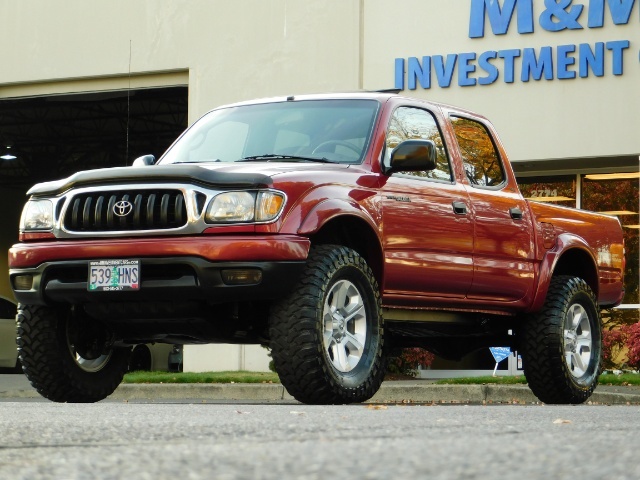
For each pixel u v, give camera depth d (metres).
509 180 10.51
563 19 19.17
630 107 18.83
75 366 9.11
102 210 8.29
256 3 21.56
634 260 19.84
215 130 9.84
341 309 8.29
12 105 31.62
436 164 9.44
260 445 3.86
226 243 7.82
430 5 20.14
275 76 21.41
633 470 3.04
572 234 11.02
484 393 14.79
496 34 19.62
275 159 9.12
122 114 33.03
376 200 8.66
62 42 23.09
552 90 19.27
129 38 22.56
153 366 23.44
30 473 3.00
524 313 10.64
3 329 22.73
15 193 42.72
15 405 7.52
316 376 7.94
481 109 19.69
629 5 18.83
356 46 20.73
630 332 17.08
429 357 19.91
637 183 19.94
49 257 8.38
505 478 2.83
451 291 9.45
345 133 9.16
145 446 3.90
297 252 7.86
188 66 22.03
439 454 3.46
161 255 7.95
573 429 4.88
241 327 8.74
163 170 8.12
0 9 23.47
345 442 4.00
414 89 20.20
